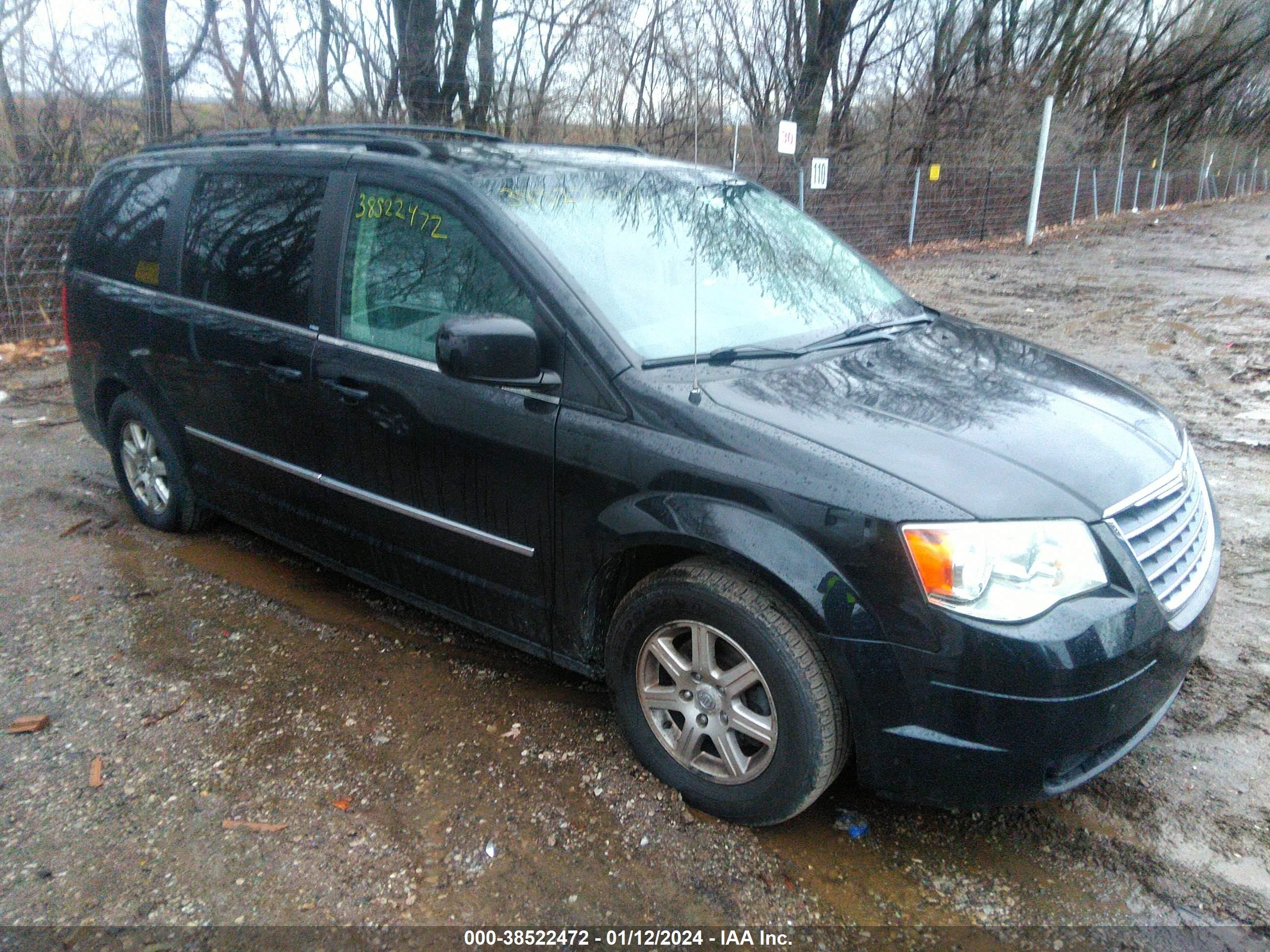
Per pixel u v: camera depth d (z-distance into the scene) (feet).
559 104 45.19
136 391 15.14
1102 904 8.45
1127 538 8.38
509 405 10.03
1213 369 26.99
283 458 12.81
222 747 10.41
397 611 13.58
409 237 11.10
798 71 55.77
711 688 9.14
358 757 10.25
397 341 11.14
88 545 15.69
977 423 9.11
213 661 12.16
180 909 8.25
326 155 12.31
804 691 8.38
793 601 8.27
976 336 12.01
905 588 7.91
